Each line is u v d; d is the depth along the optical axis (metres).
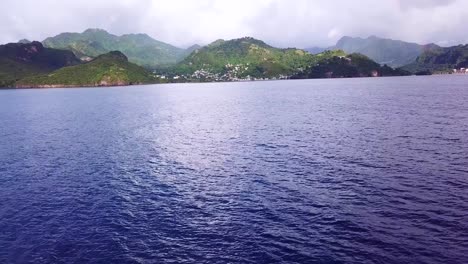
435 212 34.94
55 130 95.44
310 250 29.17
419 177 45.03
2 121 119.06
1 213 38.94
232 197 41.47
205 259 28.50
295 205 38.28
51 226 35.47
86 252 30.39
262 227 33.44
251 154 61.12
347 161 53.72
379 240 30.22
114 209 39.28
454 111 99.19
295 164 53.69
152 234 33.00
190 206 39.25
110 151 67.94
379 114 100.31
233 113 120.75
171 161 58.91
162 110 140.62
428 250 28.39
